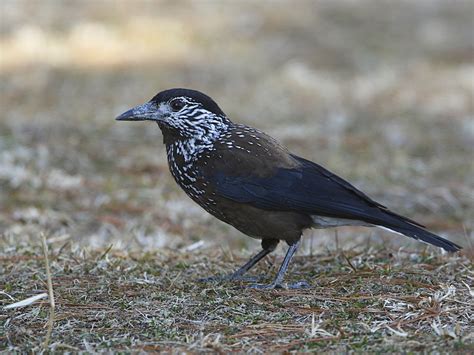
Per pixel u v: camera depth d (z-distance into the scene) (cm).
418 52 2317
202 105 940
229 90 1959
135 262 999
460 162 1572
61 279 920
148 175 1461
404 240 1235
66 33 2319
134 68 2098
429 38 2450
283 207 912
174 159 957
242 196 914
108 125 1694
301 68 2108
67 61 2122
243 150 927
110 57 2170
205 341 740
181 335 769
